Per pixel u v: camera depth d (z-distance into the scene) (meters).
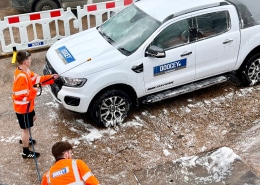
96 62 6.24
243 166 5.69
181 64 6.63
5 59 9.12
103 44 6.67
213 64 6.93
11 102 7.41
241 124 6.61
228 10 6.79
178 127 6.58
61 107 7.20
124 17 7.13
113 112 6.52
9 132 6.61
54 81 6.36
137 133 6.47
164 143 6.23
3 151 6.18
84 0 10.97
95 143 6.27
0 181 5.60
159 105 7.15
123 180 5.56
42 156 6.06
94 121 6.51
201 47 6.66
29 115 5.62
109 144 6.24
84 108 6.24
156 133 6.46
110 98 6.35
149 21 6.64
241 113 6.86
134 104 6.77
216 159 5.85
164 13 6.62
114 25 7.09
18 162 5.96
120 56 6.29
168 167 5.74
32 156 6.00
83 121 6.81
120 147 6.18
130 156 6.00
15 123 6.82
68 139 6.38
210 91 7.50
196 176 5.56
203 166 5.73
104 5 9.60
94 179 4.01
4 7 12.40
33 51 9.38
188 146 6.16
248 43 7.02
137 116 6.87
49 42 9.47
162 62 6.45
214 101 7.20
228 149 6.00
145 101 6.67
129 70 6.27
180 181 5.49
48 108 7.18
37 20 9.12
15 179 5.64
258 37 7.04
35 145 6.27
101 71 6.15
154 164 5.82
